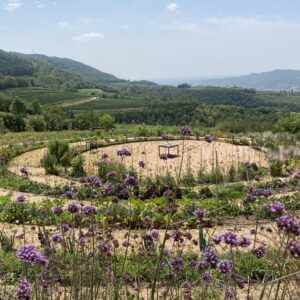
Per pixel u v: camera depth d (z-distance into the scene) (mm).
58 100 158625
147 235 6543
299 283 4258
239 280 5133
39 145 33656
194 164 26500
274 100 180000
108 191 6461
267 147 30656
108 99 169500
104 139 37094
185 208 13695
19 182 20609
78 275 5570
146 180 19172
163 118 95188
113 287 5531
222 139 35406
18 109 80375
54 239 5824
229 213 13602
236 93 189625
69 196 7059
